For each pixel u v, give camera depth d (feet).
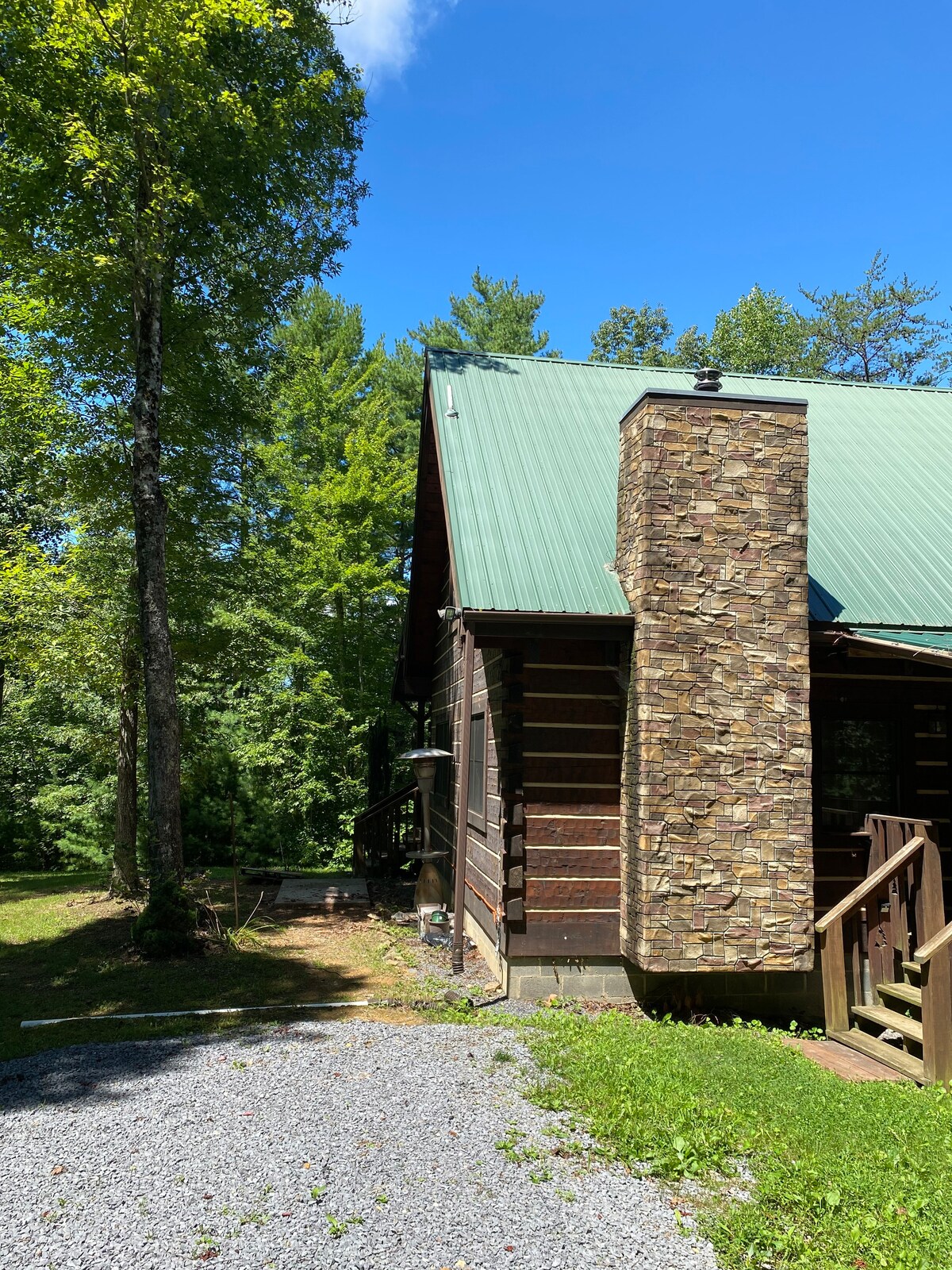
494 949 26.86
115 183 31.24
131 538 41.93
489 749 29.43
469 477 28.91
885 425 36.94
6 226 32.81
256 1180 12.74
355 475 70.28
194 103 31.19
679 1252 11.01
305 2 37.86
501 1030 20.67
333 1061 18.06
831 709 26.55
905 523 30.27
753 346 101.35
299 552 71.41
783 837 22.57
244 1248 10.96
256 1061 18.13
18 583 38.73
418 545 42.83
